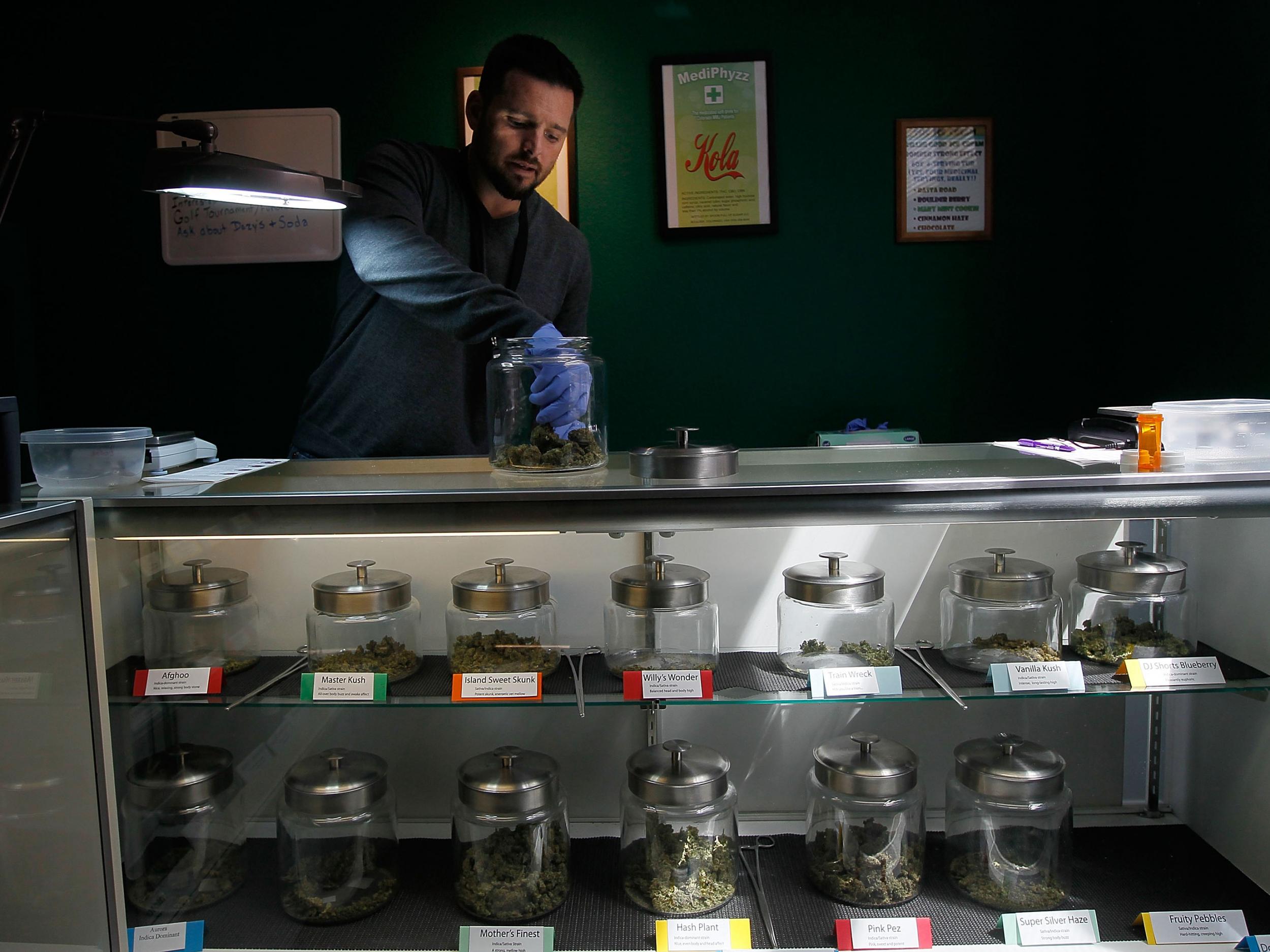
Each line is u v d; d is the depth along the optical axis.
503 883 1.21
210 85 2.30
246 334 2.38
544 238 2.35
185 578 1.27
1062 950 1.17
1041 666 1.21
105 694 1.12
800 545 1.42
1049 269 2.35
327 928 1.22
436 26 2.28
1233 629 1.29
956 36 2.29
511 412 1.26
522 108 2.28
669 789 1.20
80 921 1.08
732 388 2.39
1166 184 1.97
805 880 1.30
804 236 2.34
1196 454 1.23
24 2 2.27
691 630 1.26
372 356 2.36
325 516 1.10
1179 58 1.89
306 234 2.32
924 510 1.10
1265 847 1.27
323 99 2.30
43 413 2.40
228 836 1.31
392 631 1.29
